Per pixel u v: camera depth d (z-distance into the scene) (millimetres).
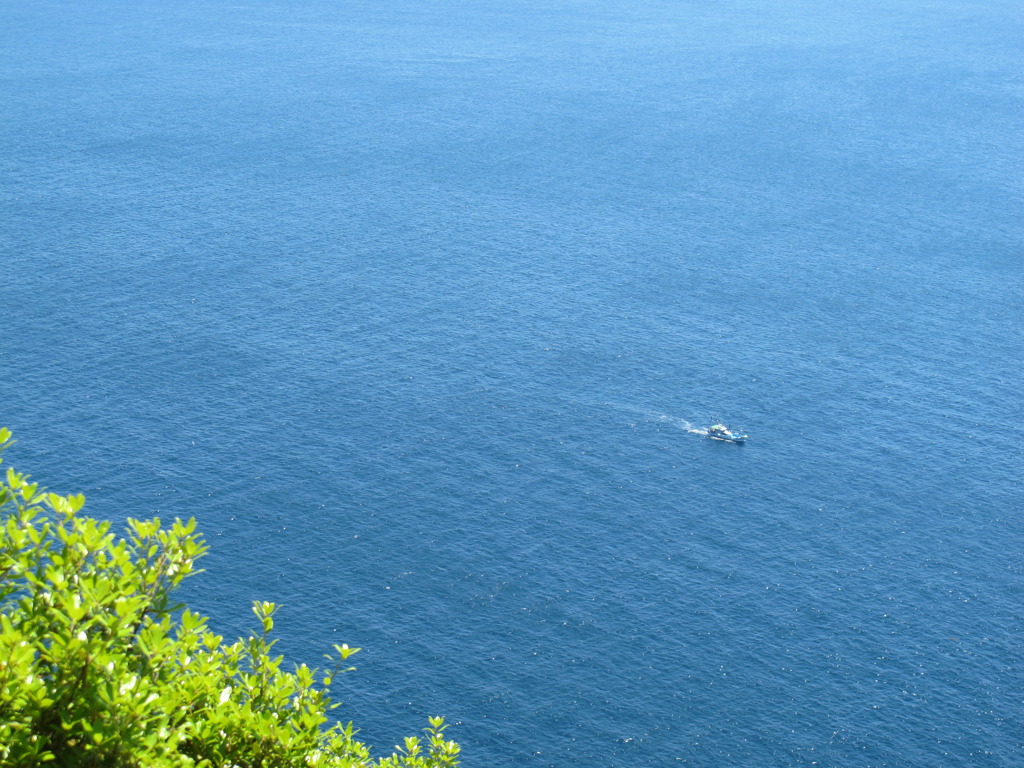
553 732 94312
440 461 138000
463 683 99375
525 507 129125
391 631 105688
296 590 110875
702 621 110688
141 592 24500
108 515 121688
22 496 24359
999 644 110688
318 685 96688
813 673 104312
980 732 98312
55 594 22875
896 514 133375
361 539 120250
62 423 141375
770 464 143000
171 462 133500
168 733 23250
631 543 123375
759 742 95125
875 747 95500
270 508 125062
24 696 20656
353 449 139250
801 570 120875
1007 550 127250
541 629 107500
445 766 42719
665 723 96375
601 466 139750
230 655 28766
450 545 120125
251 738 26594
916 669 105875
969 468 145250
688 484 136875
